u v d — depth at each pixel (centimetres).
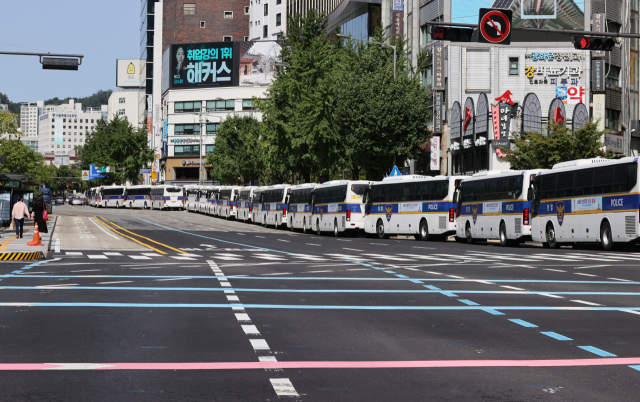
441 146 7206
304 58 6016
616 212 3350
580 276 2141
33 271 2269
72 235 4822
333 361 927
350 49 5853
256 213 7656
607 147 6806
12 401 715
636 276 2142
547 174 3881
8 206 4803
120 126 14250
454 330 1181
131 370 865
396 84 5478
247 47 14388
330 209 5666
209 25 16450
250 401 723
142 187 12350
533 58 6850
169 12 16375
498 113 6353
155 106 16800
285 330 1172
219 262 2703
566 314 1370
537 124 6462
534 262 2714
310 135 5844
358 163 5684
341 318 1309
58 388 771
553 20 6850
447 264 2612
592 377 841
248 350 997
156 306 1459
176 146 14988
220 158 10281
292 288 1809
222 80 14525
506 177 4128
